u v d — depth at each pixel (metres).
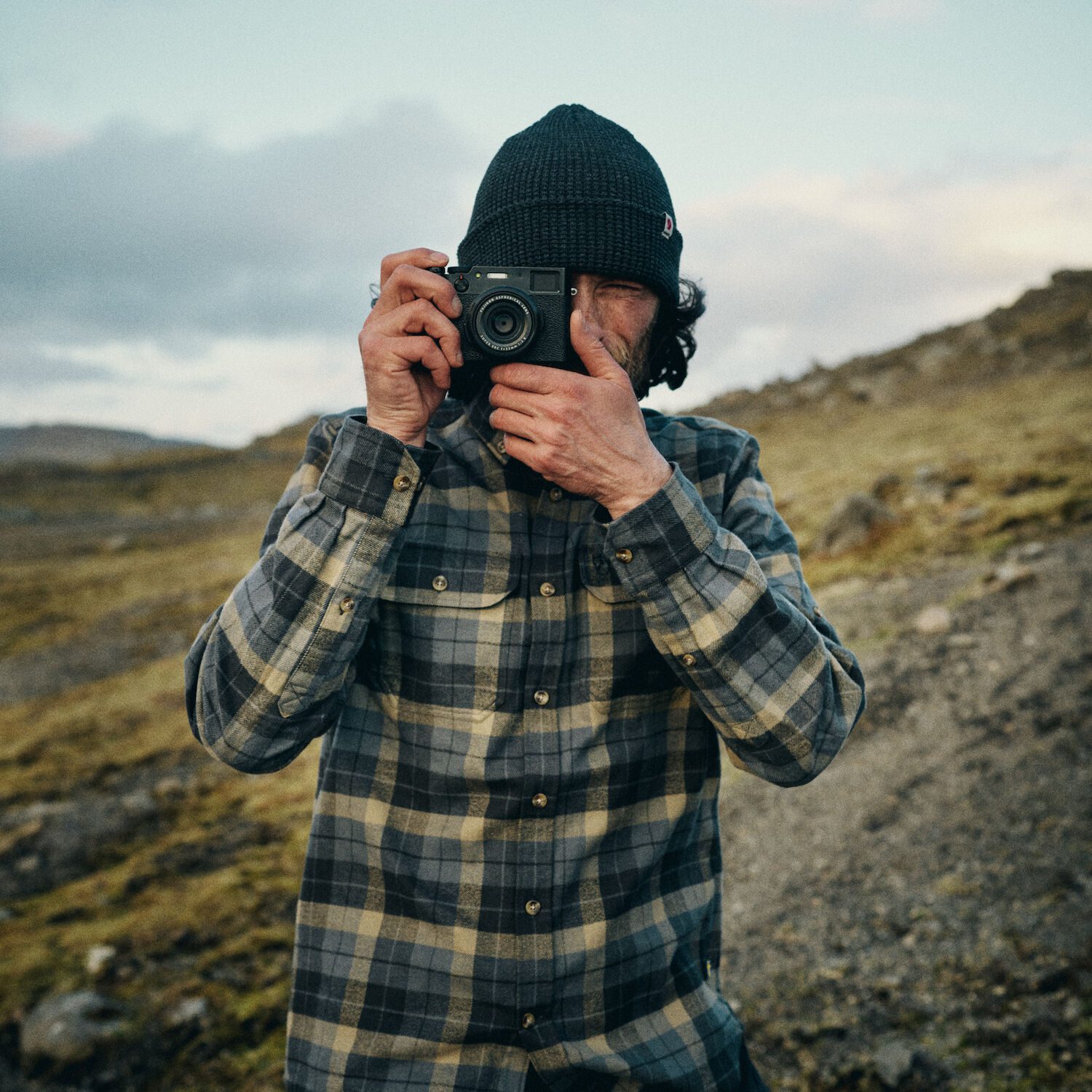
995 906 3.87
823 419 33.25
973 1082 2.93
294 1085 1.11
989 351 35.62
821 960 3.84
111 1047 3.95
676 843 1.20
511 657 1.10
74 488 56.88
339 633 1.04
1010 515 10.68
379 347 1.03
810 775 1.12
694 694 1.10
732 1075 1.20
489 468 1.16
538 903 1.08
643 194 1.15
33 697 14.48
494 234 1.17
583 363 1.08
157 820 7.34
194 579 26.17
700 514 1.05
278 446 73.44
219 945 4.87
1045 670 6.12
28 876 6.50
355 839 1.13
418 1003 1.09
